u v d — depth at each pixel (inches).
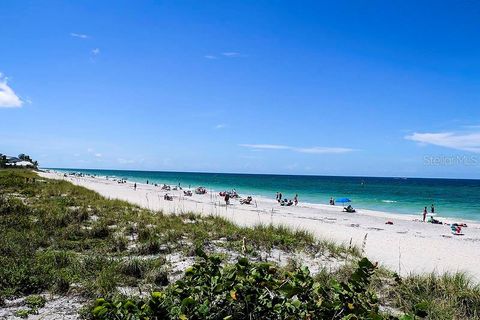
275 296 117.7
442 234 1038.4
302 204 1969.7
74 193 995.3
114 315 108.7
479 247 798.5
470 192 3577.8
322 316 109.3
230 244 420.5
